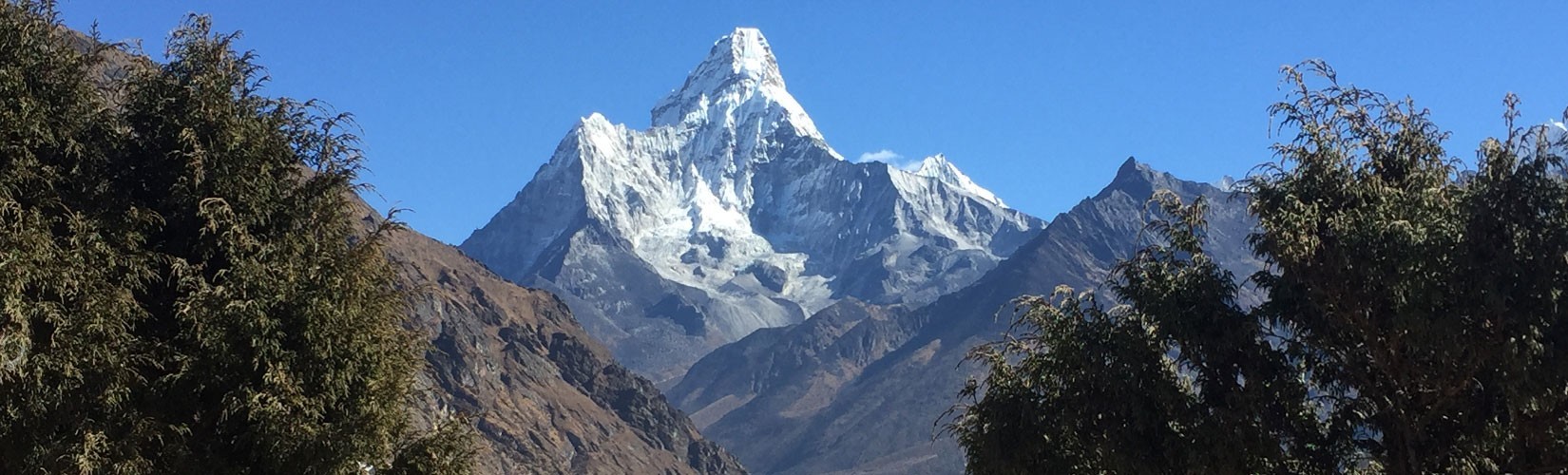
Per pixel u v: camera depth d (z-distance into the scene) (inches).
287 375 777.6
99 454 719.7
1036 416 890.7
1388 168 832.3
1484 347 748.0
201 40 842.8
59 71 786.2
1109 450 844.0
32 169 741.9
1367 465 829.8
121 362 738.2
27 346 681.0
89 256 738.8
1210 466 818.2
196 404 793.6
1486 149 770.2
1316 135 828.6
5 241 686.5
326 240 850.1
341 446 779.4
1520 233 748.0
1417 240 741.3
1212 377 847.1
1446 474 777.6
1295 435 836.0
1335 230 783.1
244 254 807.1
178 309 784.9
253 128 828.0
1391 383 812.0
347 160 871.7
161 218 789.2
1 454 717.3
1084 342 857.5
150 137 824.9
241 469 789.2
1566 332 741.3
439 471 855.7
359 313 820.0
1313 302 806.5
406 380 847.7
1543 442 781.9
